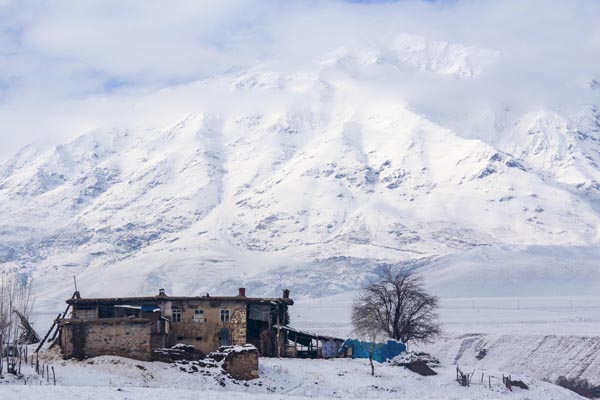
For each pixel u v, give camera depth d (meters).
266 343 129.62
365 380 108.19
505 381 113.56
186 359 104.00
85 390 74.50
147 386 91.75
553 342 191.00
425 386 108.25
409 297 157.38
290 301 135.00
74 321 102.25
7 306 105.00
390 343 131.62
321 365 117.19
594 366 176.00
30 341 114.62
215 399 74.44
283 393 97.75
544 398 106.00
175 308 123.25
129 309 122.31
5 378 86.25
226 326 122.94
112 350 102.31
